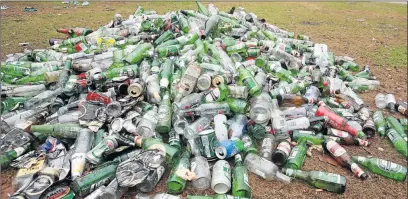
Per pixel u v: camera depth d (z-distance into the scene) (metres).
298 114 3.97
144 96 3.86
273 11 12.47
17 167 3.12
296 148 3.54
